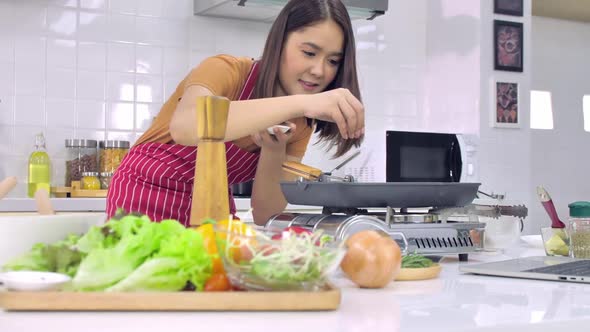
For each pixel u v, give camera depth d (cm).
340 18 178
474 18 419
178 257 89
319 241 98
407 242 149
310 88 184
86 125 355
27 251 101
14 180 139
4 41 339
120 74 362
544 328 88
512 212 184
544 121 509
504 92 423
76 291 87
